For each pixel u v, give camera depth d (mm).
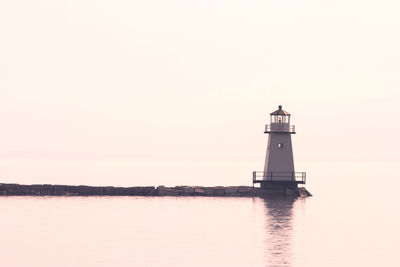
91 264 96000
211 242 111188
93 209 147125
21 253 102375
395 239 116312
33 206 150000
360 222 136500
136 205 155625
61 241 111125
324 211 153125
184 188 178750
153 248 106188
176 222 130750
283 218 138125
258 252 103750
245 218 136750
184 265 95625
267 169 174125
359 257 101875
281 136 173625
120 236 115938
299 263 97438
